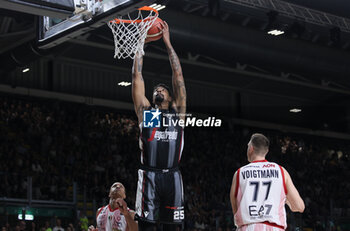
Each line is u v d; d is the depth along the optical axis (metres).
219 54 21.91
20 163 22.44
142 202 4.93
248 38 22.08
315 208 24.73
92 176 23.95
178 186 5.00
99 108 29.92
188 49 21.30
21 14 18.56
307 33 23.02
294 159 32.34
